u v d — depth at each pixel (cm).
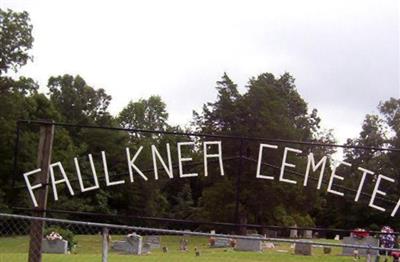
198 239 4191
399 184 4219
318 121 6769
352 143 6888
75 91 7981
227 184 4572
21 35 5853
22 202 3167
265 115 5141
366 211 5359
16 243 2669
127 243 2248
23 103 6106
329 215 5709
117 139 6925
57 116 6569
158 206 6731
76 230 3794
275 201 4731
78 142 6938
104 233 873
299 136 5697
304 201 4906
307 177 1246
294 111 6412
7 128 5528
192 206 6794
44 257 1777
